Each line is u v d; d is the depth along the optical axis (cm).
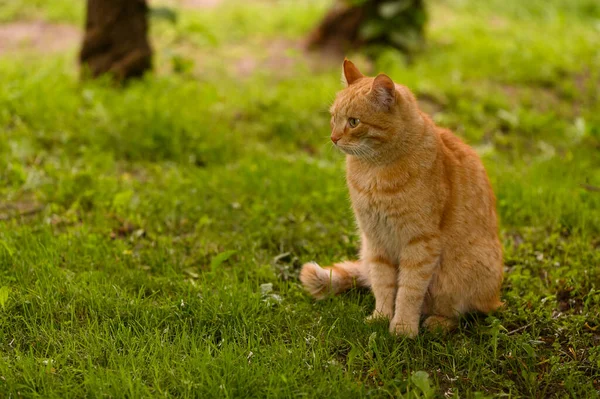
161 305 528
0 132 819
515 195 743
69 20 1373
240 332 498
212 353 480
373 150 494
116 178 759
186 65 1070
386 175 497
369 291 577
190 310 520
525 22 1502
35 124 849
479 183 532
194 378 441
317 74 1138
